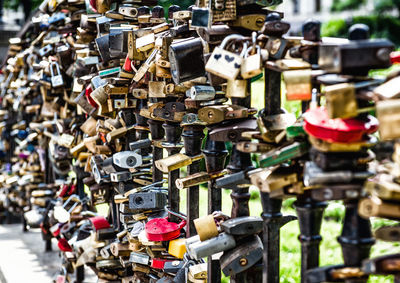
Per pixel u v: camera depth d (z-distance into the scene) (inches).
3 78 223.9
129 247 98.7
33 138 165.6
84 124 117.4
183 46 72.1
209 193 79.8
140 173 102.0
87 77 114.0
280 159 58.8
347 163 53.4
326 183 53.6
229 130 69.5
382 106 46.8
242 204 72.8
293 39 61.4
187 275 82.9
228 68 62.1
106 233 112.0
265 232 65.9
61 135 135.0
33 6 502.0
